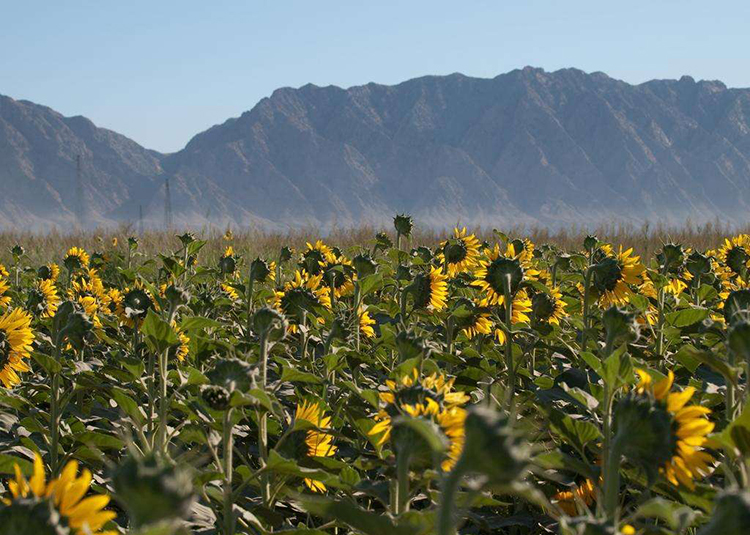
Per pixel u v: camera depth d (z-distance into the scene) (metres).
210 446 2.50
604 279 4.36
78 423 3.65
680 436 1.96
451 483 1.19
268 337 2.99
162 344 3.06
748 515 1.21
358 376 3.98
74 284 6.17
